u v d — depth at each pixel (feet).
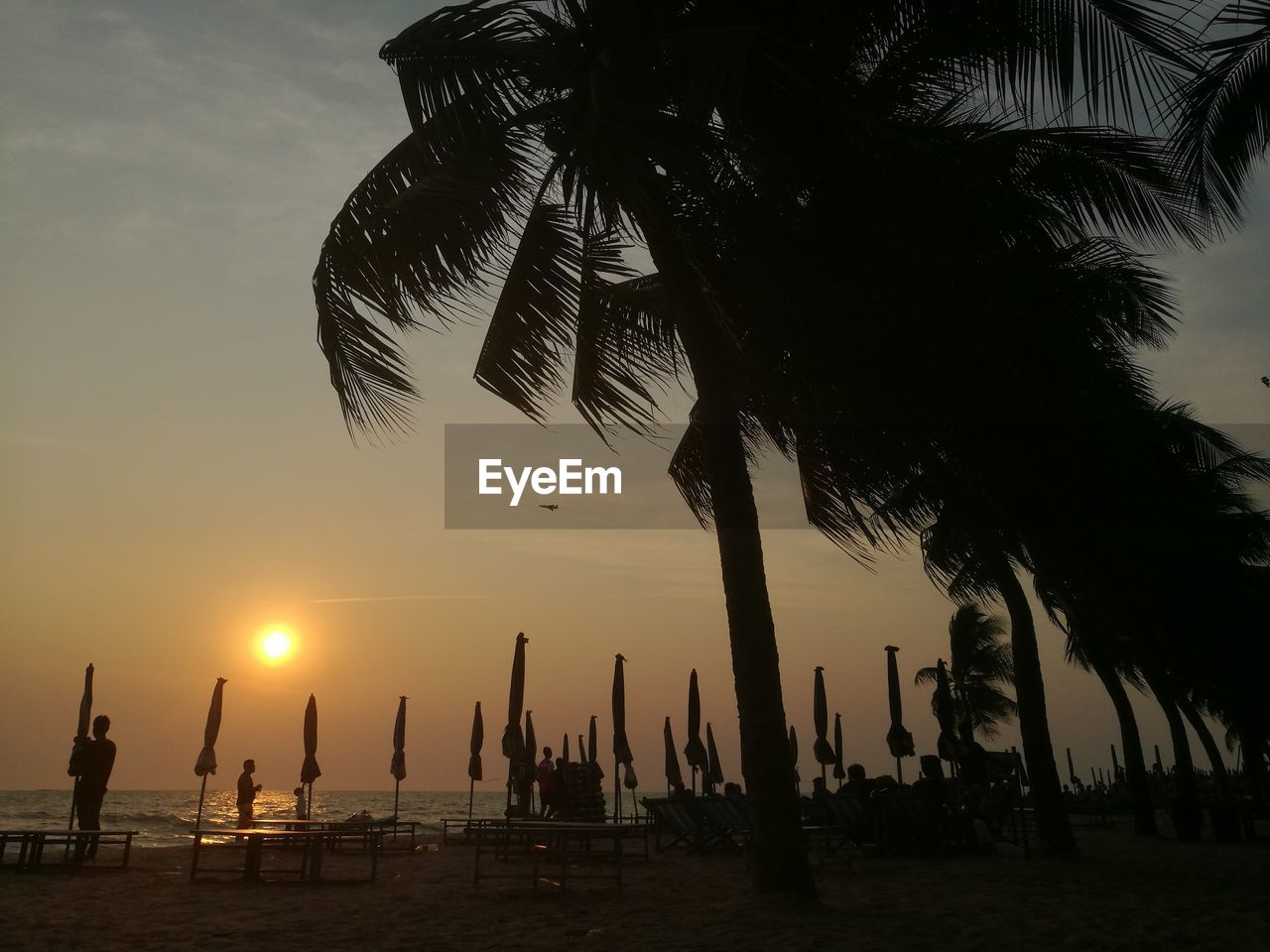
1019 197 23.04
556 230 29.96
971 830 41.37
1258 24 21.77
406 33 27.40
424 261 27.81
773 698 24.02
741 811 45.52
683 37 23.54
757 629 24.39
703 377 26.45
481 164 26.94
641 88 26.14
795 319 26.86
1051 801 38.86
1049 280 24.08
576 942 18.94
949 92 26.50
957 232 23.29
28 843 32.45
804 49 23.68
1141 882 29.53
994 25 24.61
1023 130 23.80
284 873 31.99
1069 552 34.65
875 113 25.17
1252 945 17.70
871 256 24.85
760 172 26.17
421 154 28.35
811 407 28.48
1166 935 18.81
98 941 18.75
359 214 28.32
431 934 20.08
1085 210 25.05
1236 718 54.29
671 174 26.40
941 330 25.03
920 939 18.58
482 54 26.76
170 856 43.01
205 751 41.06
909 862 37.76
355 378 28.32
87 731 39.14
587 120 26.07
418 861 40.65
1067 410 25.73
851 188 24.13
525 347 29.73
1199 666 47.70
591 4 25.57
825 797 42.55
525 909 24.21
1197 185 24.56
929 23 25.98
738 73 21.98
